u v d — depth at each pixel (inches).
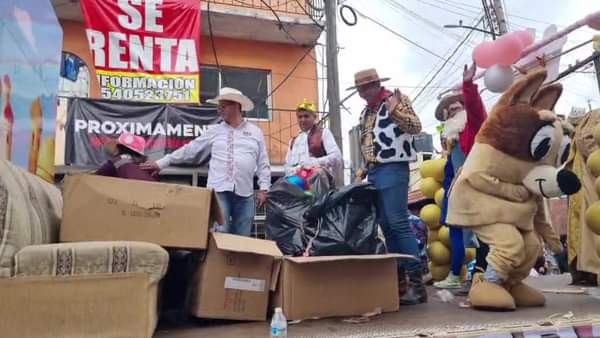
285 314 85.7
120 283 67.5
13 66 93.4
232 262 88.0
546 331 74.6
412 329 75.5
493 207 95.5
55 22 127.8
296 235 104.7
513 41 107.5
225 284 87.0
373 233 99.2
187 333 79.0
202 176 277.1
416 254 108.3
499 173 95.8
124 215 85.6
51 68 124.6
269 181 145.3
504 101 98.0
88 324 65.4
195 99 309.9
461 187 99.6
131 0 302.2
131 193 87.0
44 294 64.6
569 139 98.3
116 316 66.6
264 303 89.0
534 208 97.7
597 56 226.7
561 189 90.5
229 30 343.6
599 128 100.1
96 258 67.4
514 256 92.7
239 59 352.8
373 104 116.5
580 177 118.7
